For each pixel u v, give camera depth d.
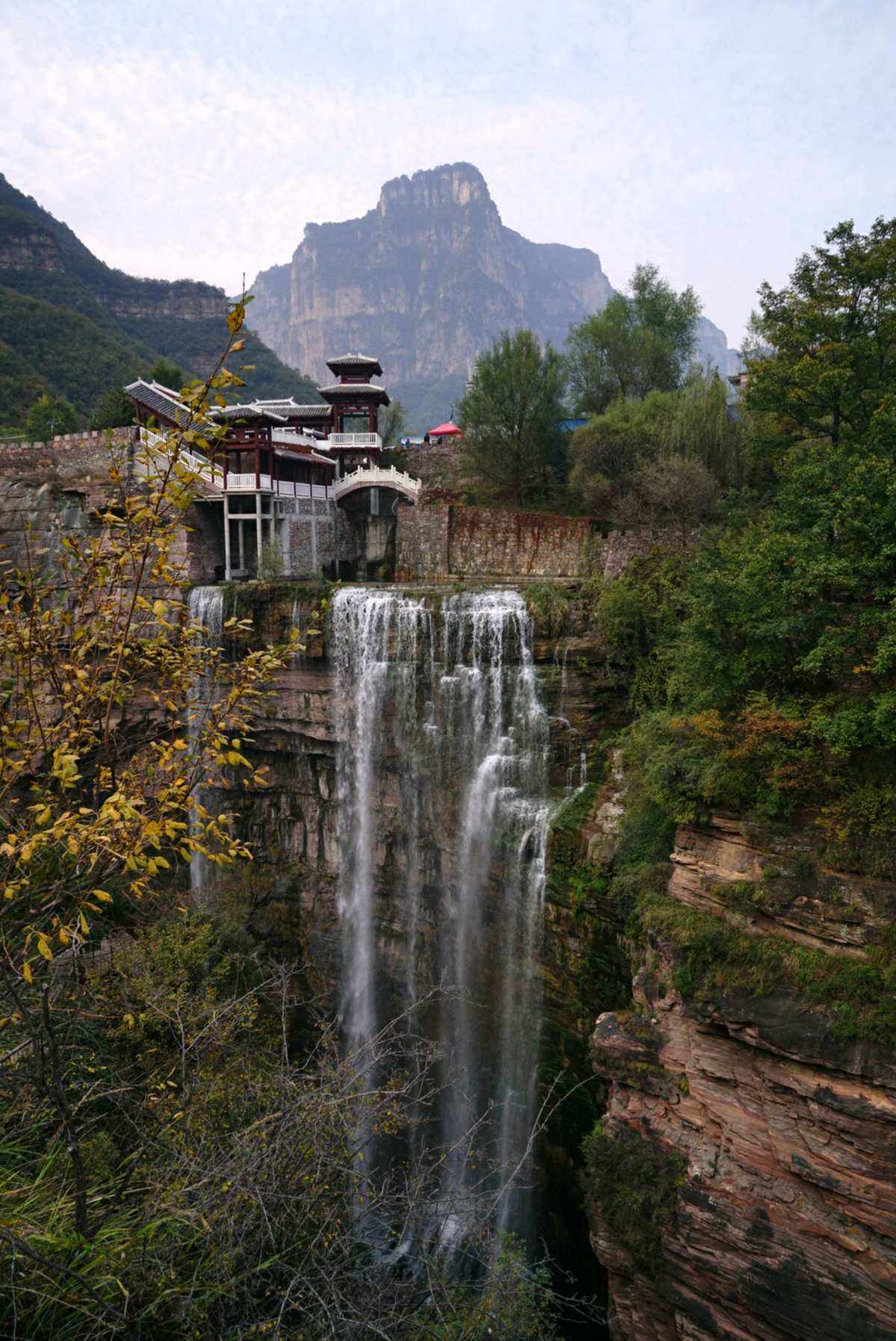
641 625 28.36
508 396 43.09
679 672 24.45
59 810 7.12
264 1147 8.80
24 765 6.98
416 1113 29.97
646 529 31.92
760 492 33.03
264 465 44.66
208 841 37.62
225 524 44.28
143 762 8.02
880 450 21.25
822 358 23.89
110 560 7.37
